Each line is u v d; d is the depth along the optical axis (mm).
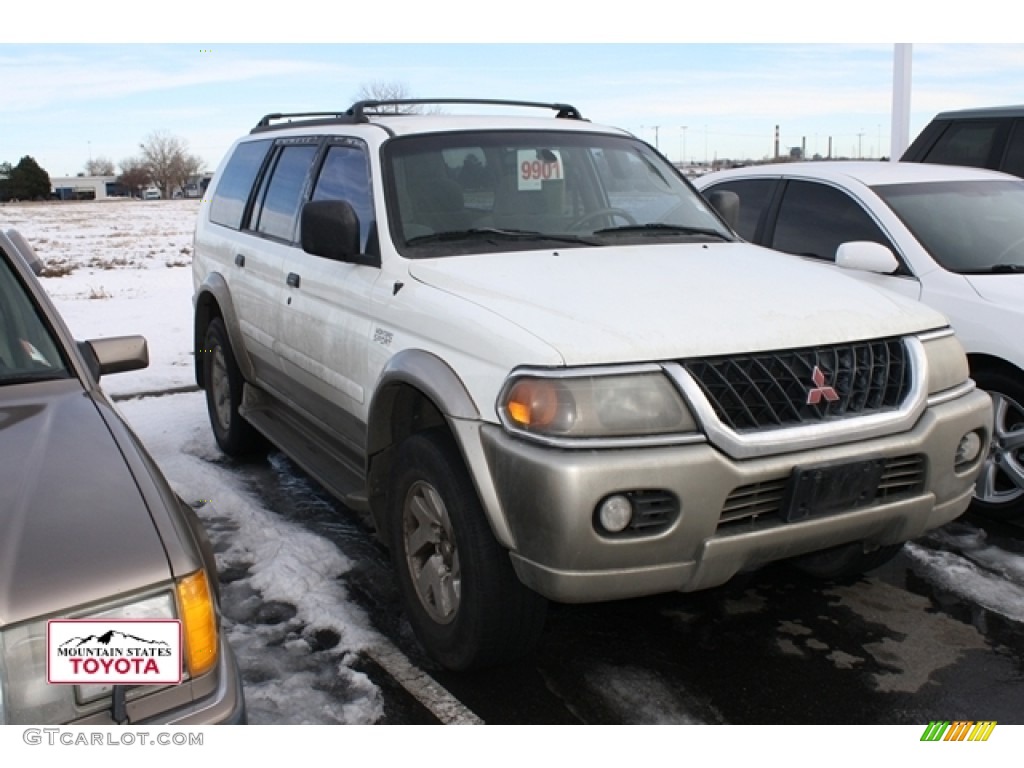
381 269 3814
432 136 4258
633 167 4570
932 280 4840
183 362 9039
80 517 2092
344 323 4008
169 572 2006
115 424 2639
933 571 4148
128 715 1938
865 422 3084
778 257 4008
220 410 5957
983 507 4660
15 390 2861
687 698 3176
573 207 4195
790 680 3289
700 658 3451
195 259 6355
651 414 2840
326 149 4719
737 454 2852
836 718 3043
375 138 4238
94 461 2354
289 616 3770
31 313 3102
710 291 3340
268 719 3000
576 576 2771
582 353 2848
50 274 18922
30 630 1856
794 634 3623
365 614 3779
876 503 3146
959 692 3195
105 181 144250
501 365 2967
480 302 3268
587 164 4402
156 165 140500
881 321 3311
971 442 3434
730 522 2928
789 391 3041
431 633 3359
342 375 4070
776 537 2945
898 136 9461
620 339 2910
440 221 3941
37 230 43062
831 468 2963
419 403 3635
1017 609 3793
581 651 3510
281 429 5074
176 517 2191
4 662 1823
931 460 3232
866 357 3197
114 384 8016
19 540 1997
